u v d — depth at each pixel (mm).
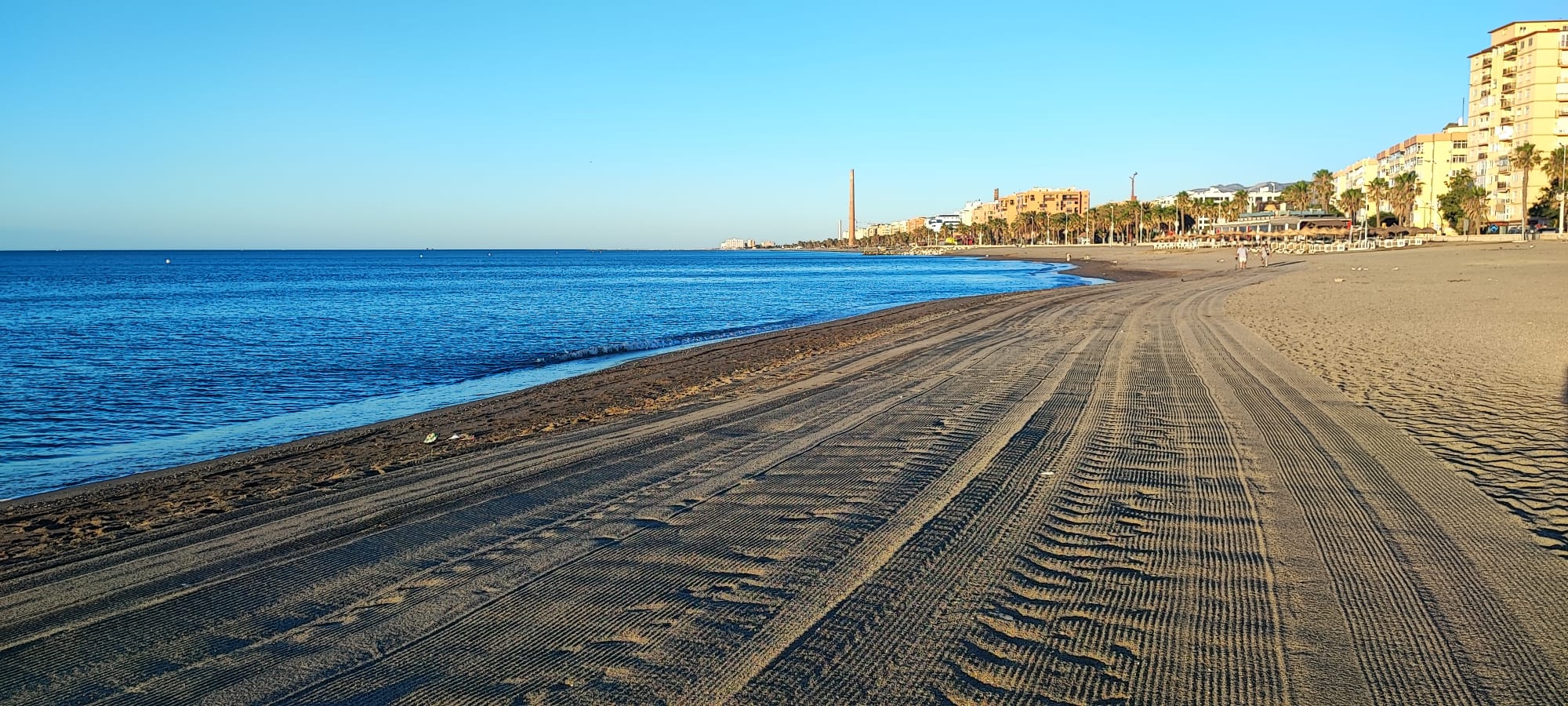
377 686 3705
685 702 3488
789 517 6008
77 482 9805
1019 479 6812
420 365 20016
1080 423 9016
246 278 88000
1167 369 12883
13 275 99062
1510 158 86812
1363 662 3664
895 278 76188
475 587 4859
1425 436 7953
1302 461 7129
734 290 58188
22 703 3658
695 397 12609
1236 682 3529
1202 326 19844
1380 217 112000
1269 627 4031
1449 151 111125
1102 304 28719
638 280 80000
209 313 38688
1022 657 3812
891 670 3721
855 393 11828
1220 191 185875
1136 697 3447
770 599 4520
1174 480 6656
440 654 3990
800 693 3543
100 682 3844
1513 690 3410
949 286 57969
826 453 8016
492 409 12820
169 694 3705
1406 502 5910
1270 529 5426
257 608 4691
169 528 6762
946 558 5070
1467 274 36312
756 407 11086
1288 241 98500
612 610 4445
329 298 51156
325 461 9414
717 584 4773
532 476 7691
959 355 16016
